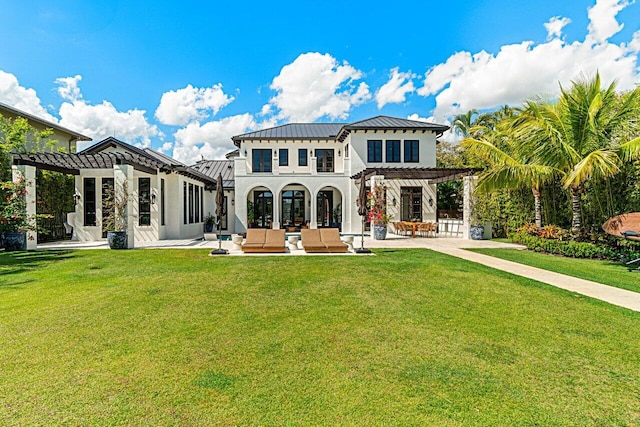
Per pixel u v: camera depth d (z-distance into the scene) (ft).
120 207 42.60
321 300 19.13
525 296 20.01
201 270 27.68
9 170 44.19
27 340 13.37
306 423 8.36
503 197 54.65
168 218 58.39
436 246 44.32
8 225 40.78
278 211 67.92
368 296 19.97
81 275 25.64
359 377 10.61
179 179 58.44
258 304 18.33
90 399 9.34
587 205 39.06
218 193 37.96
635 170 33.88
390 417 8.62
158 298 19.40
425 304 18.42
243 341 13.34
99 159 43.70
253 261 32.17
